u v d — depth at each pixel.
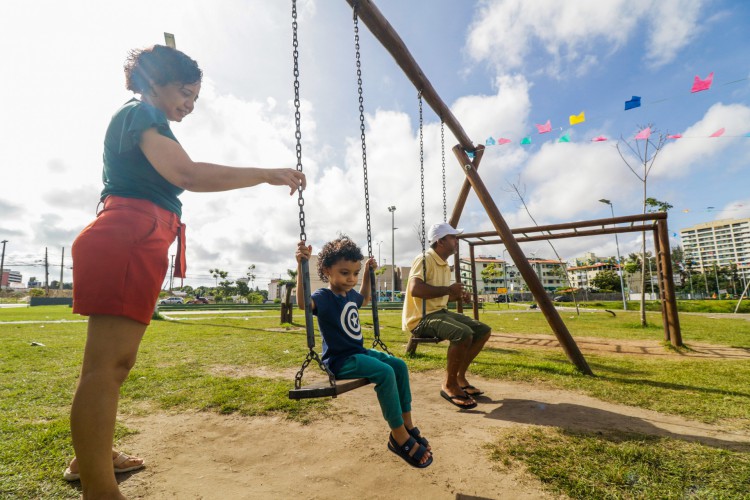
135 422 2.70
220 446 2.30
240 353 5.66
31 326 10.41
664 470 1.88
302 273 2.09
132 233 1.36
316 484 1.83
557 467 1.94
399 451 1.90
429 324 3.45
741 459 1.98
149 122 1.41
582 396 3.38
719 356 5.55
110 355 1.28
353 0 3.49
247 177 1.57
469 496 1.69
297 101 2.38
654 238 7.04
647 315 17.83
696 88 5.85
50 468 1.90
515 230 7.73
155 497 1.70
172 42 1.75
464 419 2.78
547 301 4.55
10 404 3.03
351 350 2.19
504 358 5.29
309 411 2.96
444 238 3.77
